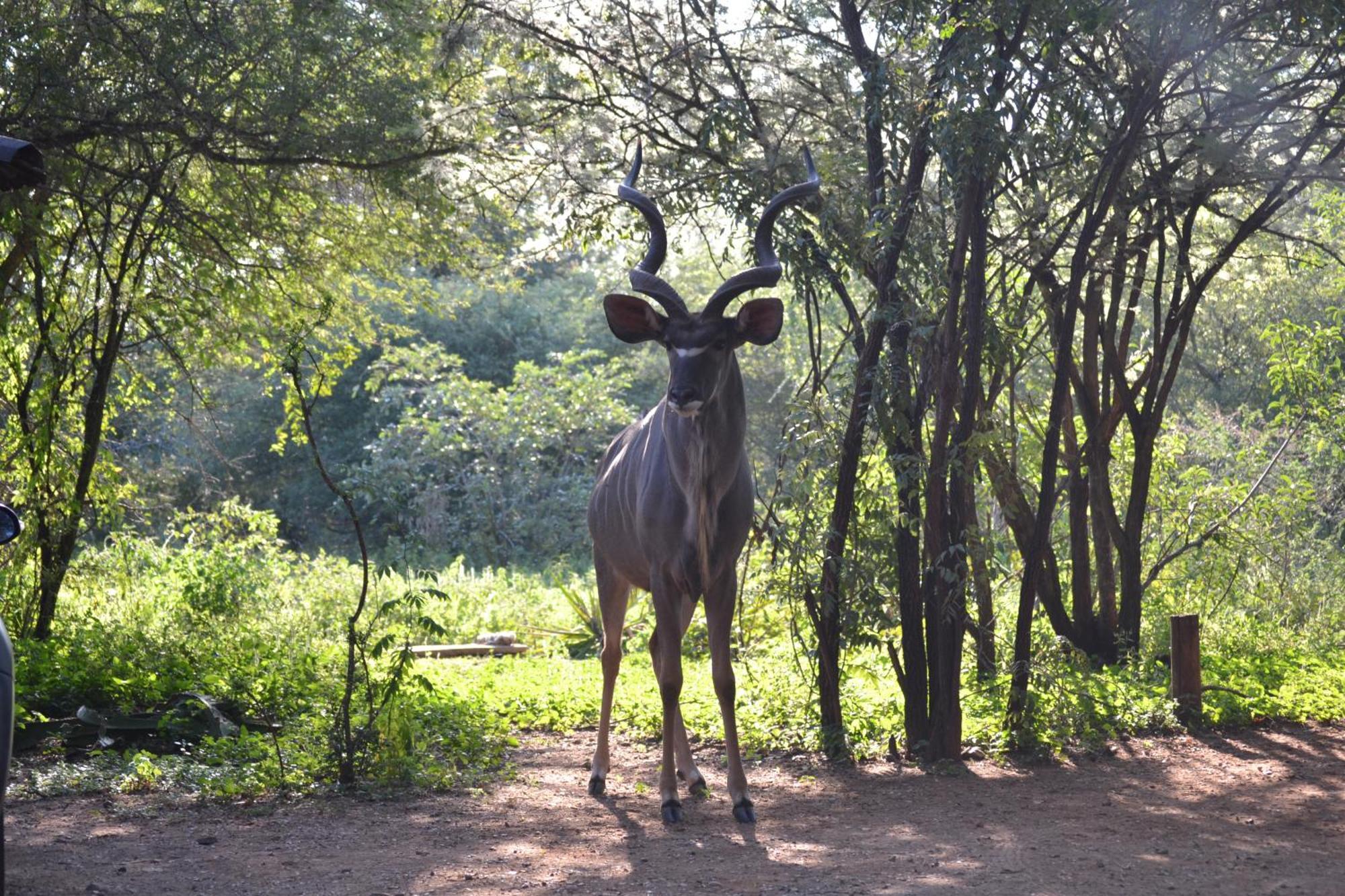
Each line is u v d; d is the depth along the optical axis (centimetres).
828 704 685
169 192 898
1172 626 750
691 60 745
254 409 2356
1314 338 982
